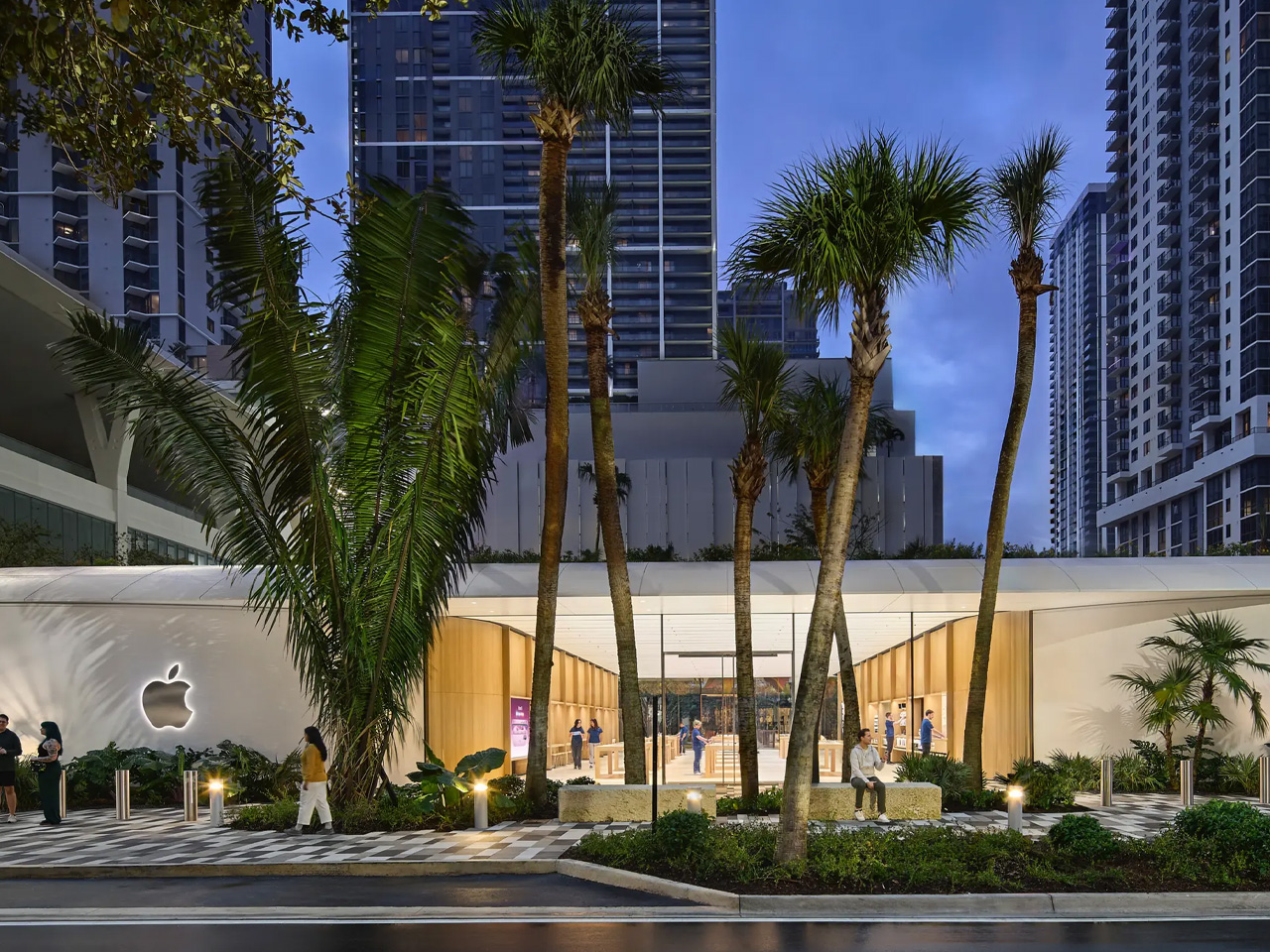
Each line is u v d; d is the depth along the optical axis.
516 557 27.94
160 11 6.79
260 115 7.61
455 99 144.38
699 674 25.23
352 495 17.00
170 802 20.11
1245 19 100.19
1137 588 23.00
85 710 22.42
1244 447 94.81
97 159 7.31
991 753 25.73
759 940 8.66
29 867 12.39
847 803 16.62
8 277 37.72
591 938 8.78
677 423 93.69
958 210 11.77
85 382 17.03
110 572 23.86
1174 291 112.12
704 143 146.00
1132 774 21.30
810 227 11.59
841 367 87.31
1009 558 25.09
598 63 15.96
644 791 16.31
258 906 10.30
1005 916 9.67
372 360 16.55
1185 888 10.32
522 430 19.36
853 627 26.05
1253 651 22.16
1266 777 19.14
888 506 88.38
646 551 30.42
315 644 16.95
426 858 12.58
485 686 26.31
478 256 16.75
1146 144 119.62
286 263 16.05
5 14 5.74
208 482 16.80
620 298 143.38
